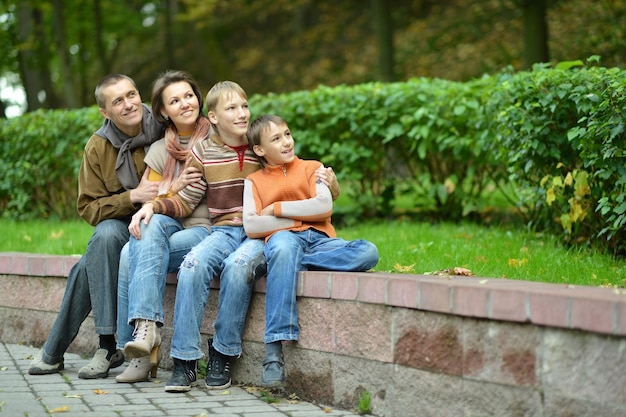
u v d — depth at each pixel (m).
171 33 23.02
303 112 7.96
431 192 7.60
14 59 16.03
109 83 4.68
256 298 4.28
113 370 4.77
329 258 4.12
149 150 4.74
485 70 17.19
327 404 3.96
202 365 4.60
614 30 15.52
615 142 4.93
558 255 5.25
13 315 5.77
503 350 3.21
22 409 3.70
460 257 5.28
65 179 9.23
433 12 20.58
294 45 22.62
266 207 4.28
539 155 5.77
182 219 4.64
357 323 3.83
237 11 24.80
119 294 4.45
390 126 7.59
